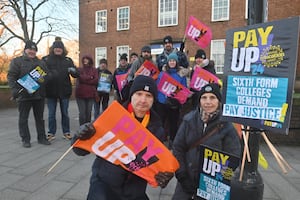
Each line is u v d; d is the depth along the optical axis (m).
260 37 1.99
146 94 2.53
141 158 2.37
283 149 6.63
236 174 2.25
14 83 6.13
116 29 25.94
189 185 2.86
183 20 22.78
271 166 5.42
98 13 26.86
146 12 24.39
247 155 2.19
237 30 2.14
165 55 7.11
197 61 6.92
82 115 7.43
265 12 2.27
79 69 7.38
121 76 7.67
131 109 2.59
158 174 2.33
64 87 6.98
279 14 19.64
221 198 2.49
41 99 6.48
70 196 3.93
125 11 25.48
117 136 2.38
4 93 13.43
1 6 22.44
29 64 6.17
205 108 2.88
